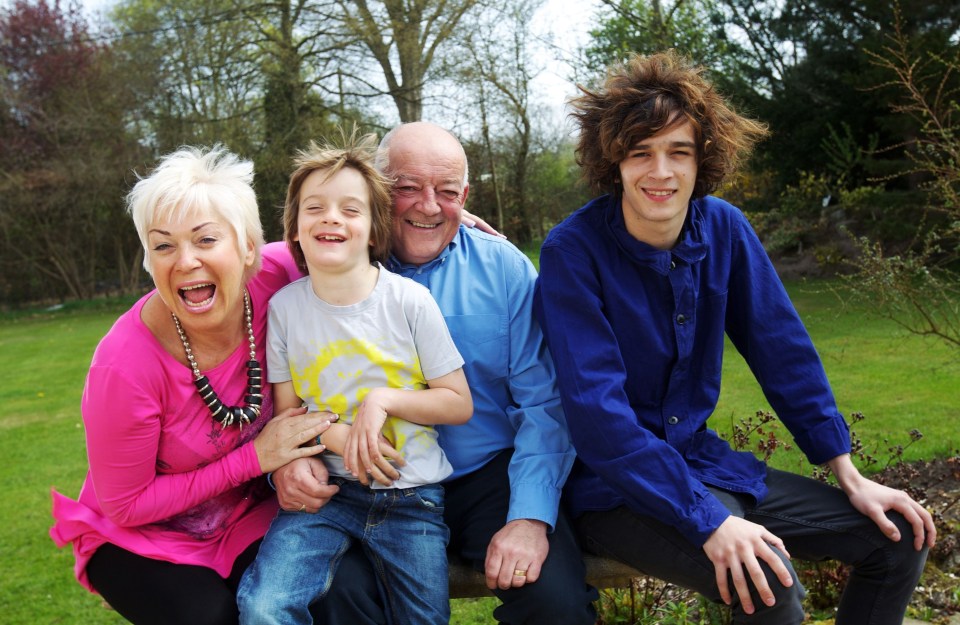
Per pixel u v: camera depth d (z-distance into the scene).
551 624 1.80
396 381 1.94
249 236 1.95
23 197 19.50
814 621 2.62
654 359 2.03
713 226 2.08
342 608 1.82
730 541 1.73
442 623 1.91
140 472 1.86
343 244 1.89
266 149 17.66
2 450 6.18
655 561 1.89
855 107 11.81
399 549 1.90
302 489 1.87
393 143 2.24
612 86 2.00
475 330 2.19
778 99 12.35
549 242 2.06
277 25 18.09
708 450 2.10
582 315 1.98
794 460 4.00
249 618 1.71
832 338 7.41
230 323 1.93
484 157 19.70
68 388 8.80
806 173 12.91
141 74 18.33
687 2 11.22
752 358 2.12
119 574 1.90
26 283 21.11
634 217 1.97
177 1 18.20
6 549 4.19
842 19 11.76
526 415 2.11
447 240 2.28
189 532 1.96
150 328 1.90
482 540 2.03
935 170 4.02
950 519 3.10
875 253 4.57
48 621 3.42
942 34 9.72
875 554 1.89
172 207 1.79
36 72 19.95
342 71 17.72
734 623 1.82
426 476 1.94
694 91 1.89
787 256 12.25
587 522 2.04
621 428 1.86
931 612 2.59
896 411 4.98
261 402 1.98
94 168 19.09
